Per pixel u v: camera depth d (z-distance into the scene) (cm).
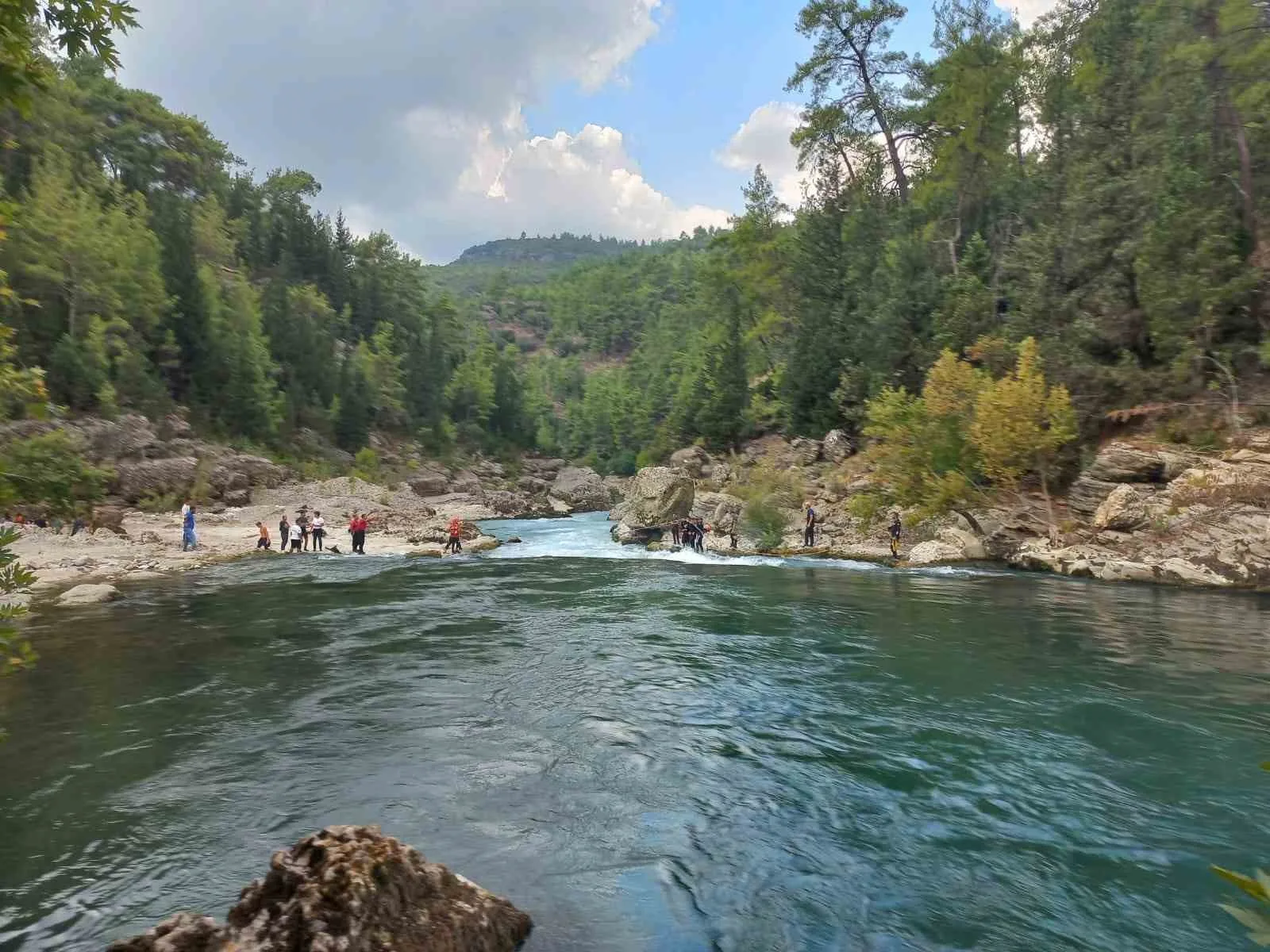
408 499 6975
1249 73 3052
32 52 423
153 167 9831
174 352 6725
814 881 596
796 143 5731
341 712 1030
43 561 2686
